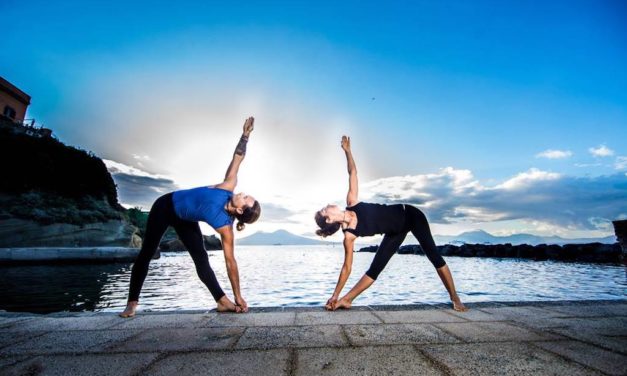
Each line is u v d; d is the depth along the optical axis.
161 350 2.01
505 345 2.10
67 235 23.20
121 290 9.17
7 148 23.52
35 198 23.72
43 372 1.67
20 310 6.27
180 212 3.08
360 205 3.31
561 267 22.19
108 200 31.91
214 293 3.15
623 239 3.40
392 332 2.41
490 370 1.69
